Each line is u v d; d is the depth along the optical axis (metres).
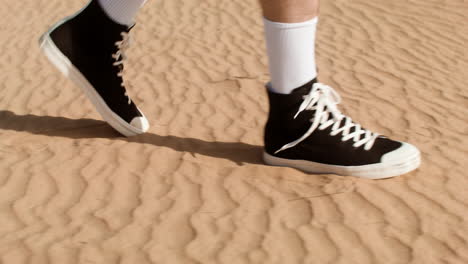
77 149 2.22
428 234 1.83
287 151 2.10
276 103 2.07
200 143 2.28
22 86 2.92
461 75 3.04
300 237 1.81
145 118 2.35
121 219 1.88
